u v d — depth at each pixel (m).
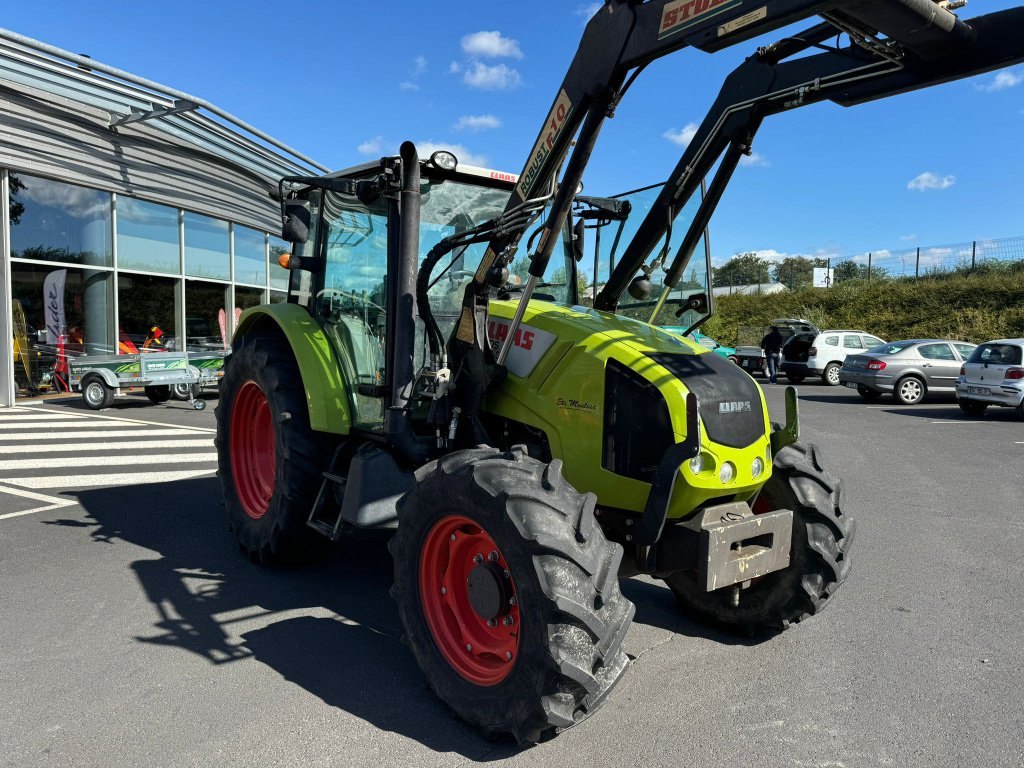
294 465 4.03
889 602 4.06
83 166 12.20
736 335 28.80
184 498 5.98
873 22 2.31
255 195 16.36
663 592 4.21
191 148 14.04
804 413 13.51
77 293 12.67
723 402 2.99
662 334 3.46
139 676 3.03
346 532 3.77
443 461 2.79
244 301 16.67
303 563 4.50
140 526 5.19
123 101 11.73
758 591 3.46
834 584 3.30
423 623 2.88
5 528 5.09
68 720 2.68
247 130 12.77
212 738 2.58
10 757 2.44
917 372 15.23
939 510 6.16
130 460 7.54
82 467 7.18
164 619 3.61
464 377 3.41
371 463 3.47
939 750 2.60
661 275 4.01
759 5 2.21
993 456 8.86
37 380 12.22
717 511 2.98
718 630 3.67
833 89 2.98
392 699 2.89
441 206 3.88
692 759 2.52
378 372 3.86
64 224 12.35
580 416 3.11
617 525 3.10
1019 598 4.12
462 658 2.79
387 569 4.45
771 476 3.41
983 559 4.83
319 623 3.61
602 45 2.69
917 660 3.34
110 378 11.29
